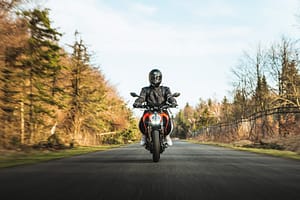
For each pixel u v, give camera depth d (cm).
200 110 13675
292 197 530
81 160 1211
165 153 1584
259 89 4966
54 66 2980
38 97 3036
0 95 2555
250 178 723
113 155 1499
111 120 5869
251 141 3459
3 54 2380
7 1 2222
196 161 1130
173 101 1112
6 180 704
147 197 530
